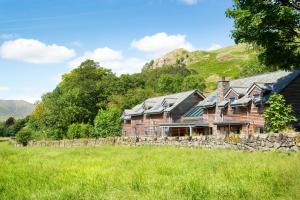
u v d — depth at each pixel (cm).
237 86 4766
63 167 1670
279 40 2675
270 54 2719
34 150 3741
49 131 7712
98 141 4356
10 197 1010
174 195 939
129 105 9981
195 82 13600
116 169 1509
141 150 2798
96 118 7031
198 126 5434
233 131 4478
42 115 8600
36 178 1323
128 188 1045
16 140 6706
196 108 5938
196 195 934
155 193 963
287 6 2403
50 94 11625
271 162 1465
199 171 1335
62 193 1018
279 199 882
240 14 2478
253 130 4138
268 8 2441
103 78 11794
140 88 11562
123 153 2562
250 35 2634
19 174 1448
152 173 1348
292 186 977
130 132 7400
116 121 7025
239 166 1398
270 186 1000
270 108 3259
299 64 2762
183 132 6075
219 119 4881
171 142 3172
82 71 12075
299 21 2462
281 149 1941
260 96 4009
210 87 17462
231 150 2323
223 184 1031
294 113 3825
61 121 8012
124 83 11388
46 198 981
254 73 8550
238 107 4456
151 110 6625
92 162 1867
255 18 2380
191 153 2258
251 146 2183
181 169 1421
